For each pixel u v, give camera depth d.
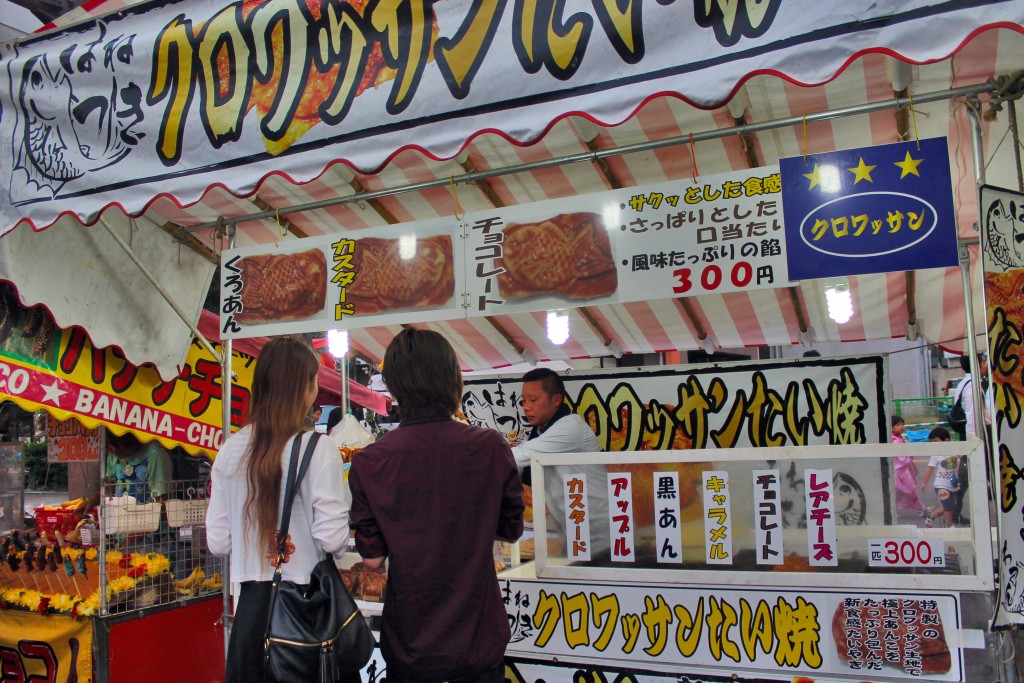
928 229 2.35
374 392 6.48
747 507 2.44
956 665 2.21
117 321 3.79
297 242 3.43
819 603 2.35
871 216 2.42
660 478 2.54
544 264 2.94
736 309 4.51
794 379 3.73
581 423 3.32
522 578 2.68
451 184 3.19
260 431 2.21
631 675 2.52
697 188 2.71
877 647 2.29
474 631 1.98
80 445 4.14
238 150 2.61
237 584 2.25
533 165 3.04
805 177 2.51
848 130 2.98
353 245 3.31
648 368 3.96
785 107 2.80
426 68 2.36
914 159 2.38
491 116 2.26
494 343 5.22
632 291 2.79
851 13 1.88
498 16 2.27
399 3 2.40
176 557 4.02
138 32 2.84
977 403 3.13
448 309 3.10
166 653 3.82
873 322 4.64
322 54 2.52
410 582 1.98
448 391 2.14
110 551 3.74
